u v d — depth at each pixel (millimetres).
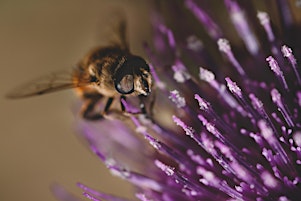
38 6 170
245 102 119
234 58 125
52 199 166
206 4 138
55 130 169
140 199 126
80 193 163
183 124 118
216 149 122
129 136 134
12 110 171
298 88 121
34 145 169
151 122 126
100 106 131
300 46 126
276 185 117
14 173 169
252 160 120
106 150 134
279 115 121
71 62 166
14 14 171
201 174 120
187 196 125
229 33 136
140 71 118
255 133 120
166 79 130
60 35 168
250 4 132
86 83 123
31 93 124
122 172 126
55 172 167
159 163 120
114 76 120
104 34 130
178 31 139
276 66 118
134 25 152
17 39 170
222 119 125
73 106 139
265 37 128
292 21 128
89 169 164
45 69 168
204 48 134
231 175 119
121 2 156
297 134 114
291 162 117
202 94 127
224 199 121
